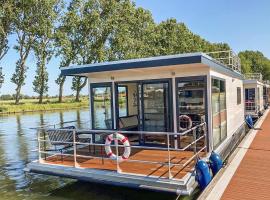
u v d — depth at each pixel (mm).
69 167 8227
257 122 19859
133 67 8820
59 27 43281
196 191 7703
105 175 7559
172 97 9742
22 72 44688
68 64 44750
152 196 8109
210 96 9188
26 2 38469
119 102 10922
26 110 43469
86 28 44250
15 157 14219
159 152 9492
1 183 9891
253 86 23969
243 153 10352
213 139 9531
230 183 7180
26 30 40719
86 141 10219
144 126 10273
